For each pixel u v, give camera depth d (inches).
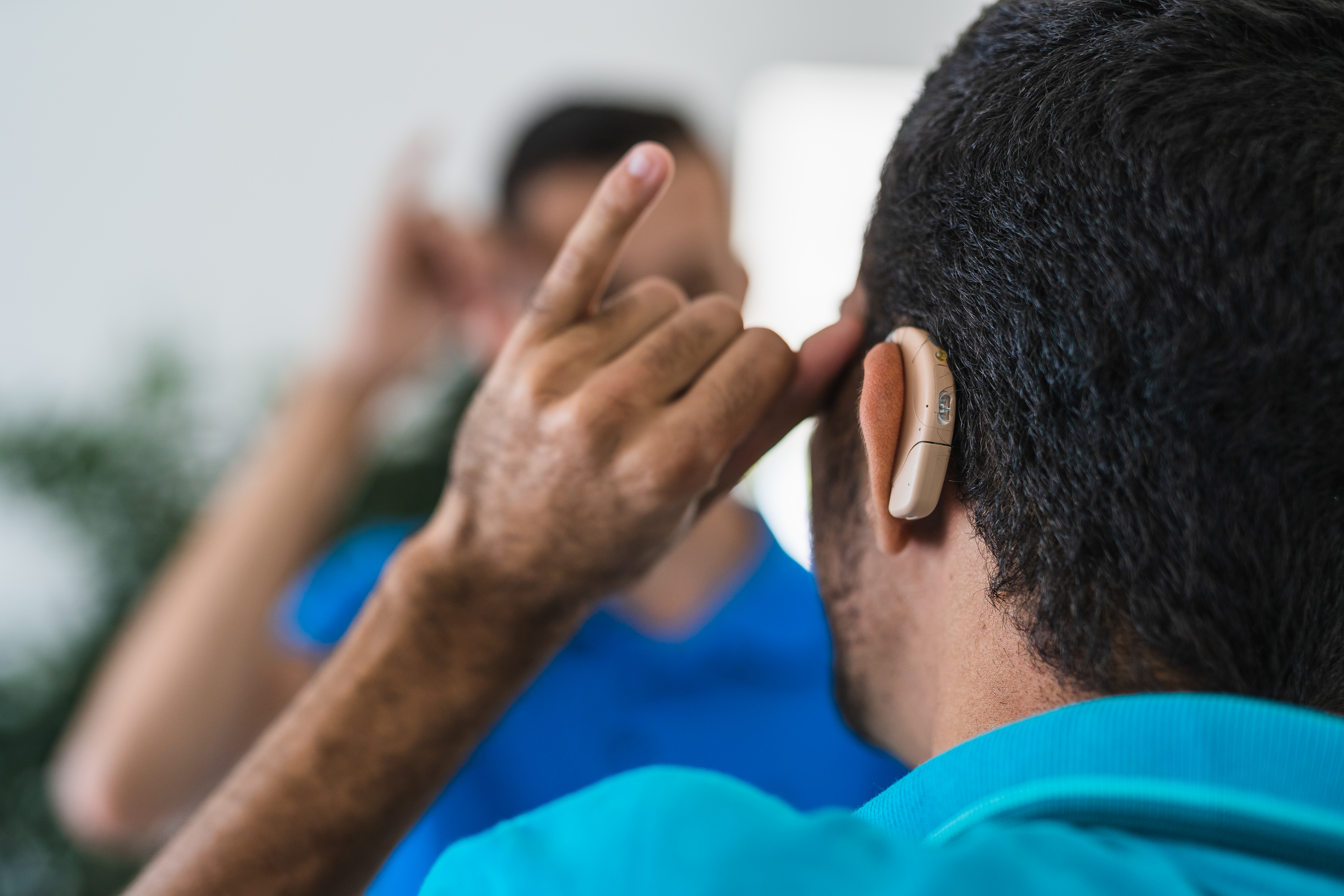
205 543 46.2
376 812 20.8
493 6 123.6
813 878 12.3
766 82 130.1
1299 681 14.3
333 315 115.9
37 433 81.0
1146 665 14.7
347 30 120.3
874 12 129.9
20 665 76.5
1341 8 14.9
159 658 43.4
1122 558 14.5
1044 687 15.3
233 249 118.2
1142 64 15.0
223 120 117.9
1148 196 14.4
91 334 115.9
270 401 88.9
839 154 130.4
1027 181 15.6
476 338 47.2
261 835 20.4
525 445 19.9
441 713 21.0
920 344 16.4
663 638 42.5
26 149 115.0
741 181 130.6
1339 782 12.4
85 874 72.1
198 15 117.1
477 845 14.8
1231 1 15.1
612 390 19.4
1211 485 14.0
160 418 83.5
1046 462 15.0
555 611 21.0
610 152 44.2
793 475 93.9
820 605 44.4
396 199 44.8
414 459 70.0
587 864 13.4
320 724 21.0
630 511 19.9
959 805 14.3
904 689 18.2
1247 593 14.1
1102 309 14.6
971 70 17.3
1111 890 11.5
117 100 116.0
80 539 79.4
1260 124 14.1
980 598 16.0
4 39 114.4
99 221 116.0
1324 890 11.8
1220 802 12.4
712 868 12.7
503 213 46.5
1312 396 13.7
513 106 124.7
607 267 20.4
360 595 44.4
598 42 126.5
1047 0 16.7
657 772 14.8
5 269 115.0
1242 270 13.8
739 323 20.5
